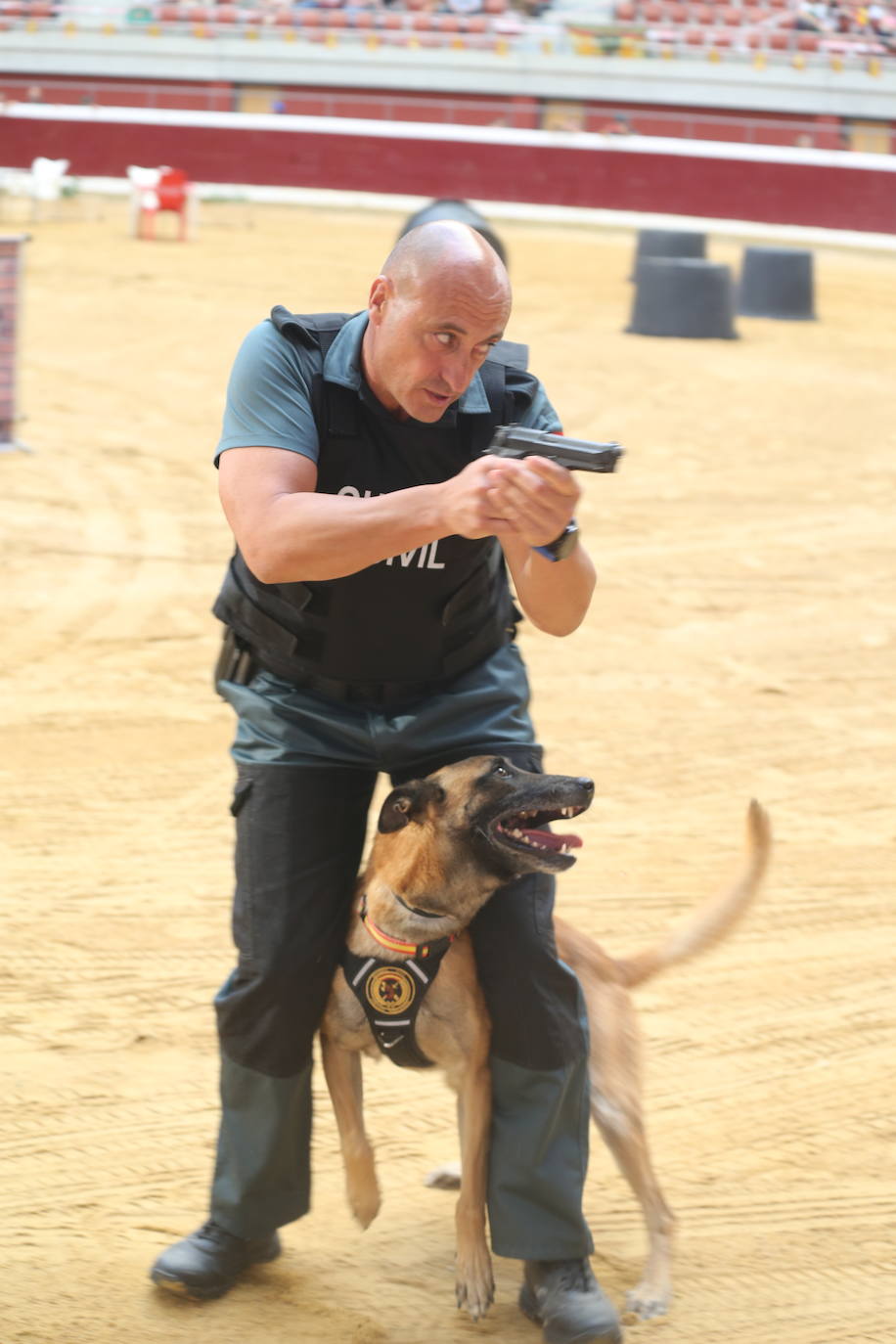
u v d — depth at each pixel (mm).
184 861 9375
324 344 4930
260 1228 5555
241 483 4789
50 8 57969
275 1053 5281
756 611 15031
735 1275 5965
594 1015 5891
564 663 13320
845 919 9078
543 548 4438
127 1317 5504
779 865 9758
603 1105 5832
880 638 14461
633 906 9062
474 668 5504
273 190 51844
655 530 17688
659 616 14711
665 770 11188
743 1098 7223
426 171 50938
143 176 40750
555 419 5289
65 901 8773
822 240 46812
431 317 4559
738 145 49906
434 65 54875
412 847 5211
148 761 10805
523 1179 5266
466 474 4215
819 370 28047
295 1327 5496
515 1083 5246
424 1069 5578
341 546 4484
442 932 5238
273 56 56094
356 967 5293
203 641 13297
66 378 23969
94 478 18438
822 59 52000
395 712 5383
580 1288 5352
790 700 12758
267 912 5203
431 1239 6094
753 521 18297
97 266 35094
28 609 13781
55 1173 6355
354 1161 5539
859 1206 6438
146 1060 7246
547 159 49844
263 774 5285
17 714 11453
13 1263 5781
